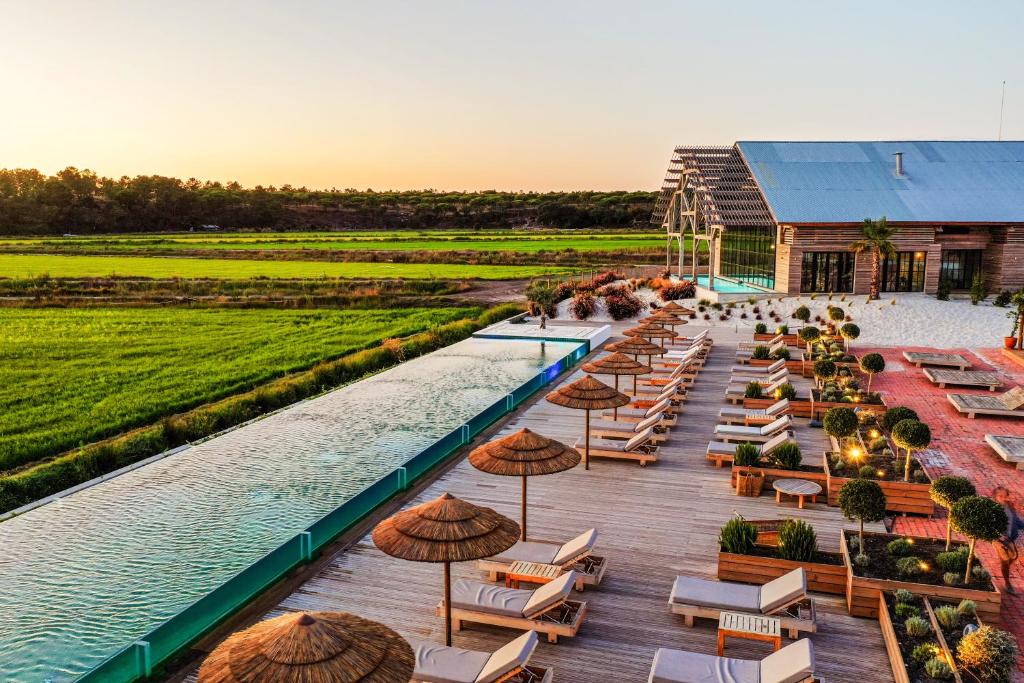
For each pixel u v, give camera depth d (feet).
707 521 38.34
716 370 77.56
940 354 82.79
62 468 54.39
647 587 31.35
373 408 73.36
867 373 73.05
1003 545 29.89
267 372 89.45
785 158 136.26
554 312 125.49
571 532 37.09
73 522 46.42
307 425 67.51
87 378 86.43
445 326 116.06
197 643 27.37
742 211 125.08
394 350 99.81
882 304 111.24
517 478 44.96
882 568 29.94
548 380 71.61
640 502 41.01
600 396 44.29
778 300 117.80
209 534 44.96
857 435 47.75
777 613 27.45
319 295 155.02
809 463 46.80
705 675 22.50
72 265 213.87
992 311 106.73
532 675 24.17
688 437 53.36
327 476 54.60
